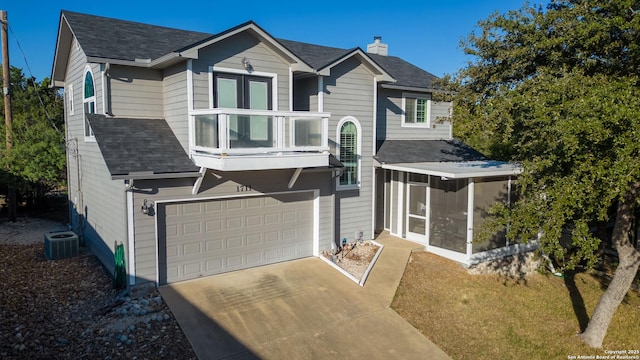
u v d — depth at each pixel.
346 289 10.86
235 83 11.47
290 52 11.82
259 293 10.38
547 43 10.52
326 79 13.30
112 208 10.96
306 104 13.77
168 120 11.93
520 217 8.92
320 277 11.51
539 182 8.69
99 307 9.35
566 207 7.90
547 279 13.57
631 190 9.07
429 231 14.03
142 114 11.87
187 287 10.43
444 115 18.62
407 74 17.84
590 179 7.79
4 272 11.27
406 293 10.98
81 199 14.52
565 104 8.05
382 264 12.62
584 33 9.65
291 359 7.87
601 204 8.03
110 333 8.22
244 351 7.96
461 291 11.55
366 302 10.26
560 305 11.52
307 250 13.05
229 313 9.31
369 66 14.08
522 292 12.10
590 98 7.61
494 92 12.14
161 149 10.78
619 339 9.91
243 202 11.60
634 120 6.91
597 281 13.73
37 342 7.75
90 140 12.96
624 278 9.32
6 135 17.98
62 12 12.93
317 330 8.91
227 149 9.60
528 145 9.70
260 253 12.08
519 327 10.09
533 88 9.47
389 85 15.78
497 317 10.45
